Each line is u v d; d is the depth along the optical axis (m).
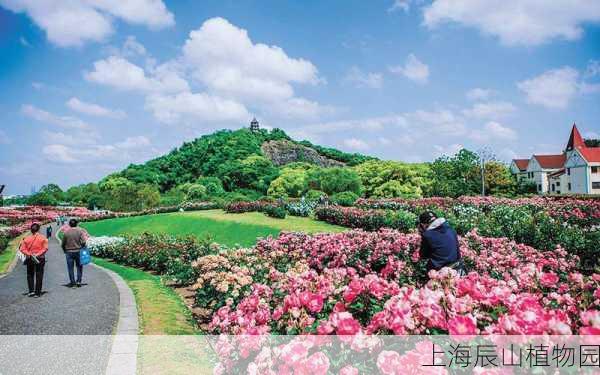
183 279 10.45
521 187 56.47
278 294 4.70
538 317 2.56
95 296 9.26
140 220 34.34
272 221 25.31
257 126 139.25
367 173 50.81
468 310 3.04
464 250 8.24
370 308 3.61
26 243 9.54
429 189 48.06
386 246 9.21
